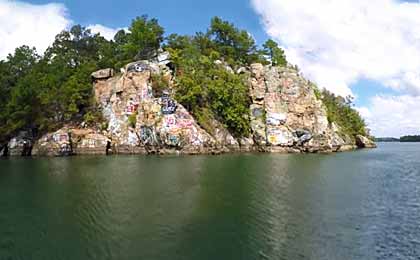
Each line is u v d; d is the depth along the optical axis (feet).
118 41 457.27
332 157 322.55
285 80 416.46
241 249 83.87
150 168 214.90
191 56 393.70
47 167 222.69
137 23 408.46
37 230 96.17
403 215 112.88
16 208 117.70
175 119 339.57
